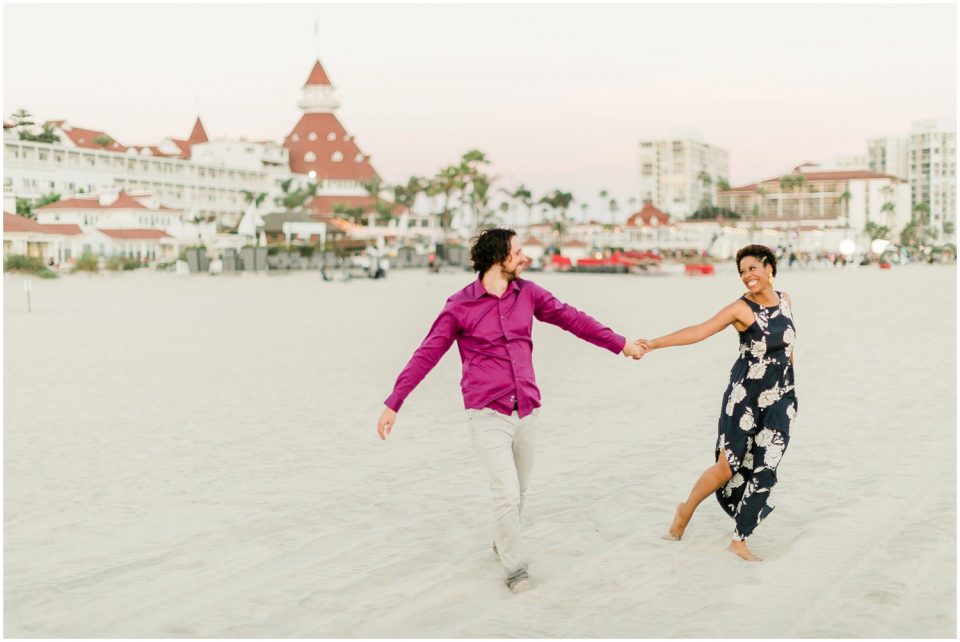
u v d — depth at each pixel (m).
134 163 115.69
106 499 6.18
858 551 4.80
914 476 6.41
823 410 9.06
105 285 40.84
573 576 4.52
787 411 4.74
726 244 99.69
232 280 46.56
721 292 34.31
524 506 5.84
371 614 4.06
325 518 5.64
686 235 97.69
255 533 5.36
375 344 16.20
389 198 151.88
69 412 9.52
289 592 4.36
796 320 19.55
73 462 7.28
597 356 14.25
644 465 6.96
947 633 3.74
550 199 145.62
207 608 4.17
